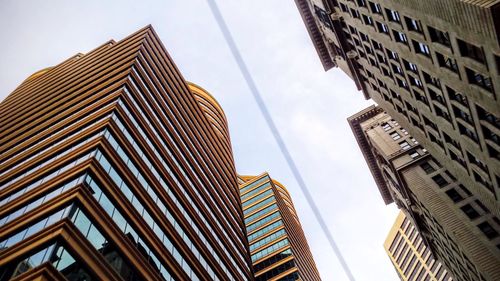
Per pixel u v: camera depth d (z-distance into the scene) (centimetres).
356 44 5253
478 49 2627
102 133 3338
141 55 5344
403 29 3522
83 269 2250
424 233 7538
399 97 4862
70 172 2883
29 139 4153
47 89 5575
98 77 4978
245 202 10138
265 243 8362
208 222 4625
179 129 5316
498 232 5075
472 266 5419
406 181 6650
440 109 3797
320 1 5534
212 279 3847
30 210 2661
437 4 2659
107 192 2880
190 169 4916
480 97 2830
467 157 3722
